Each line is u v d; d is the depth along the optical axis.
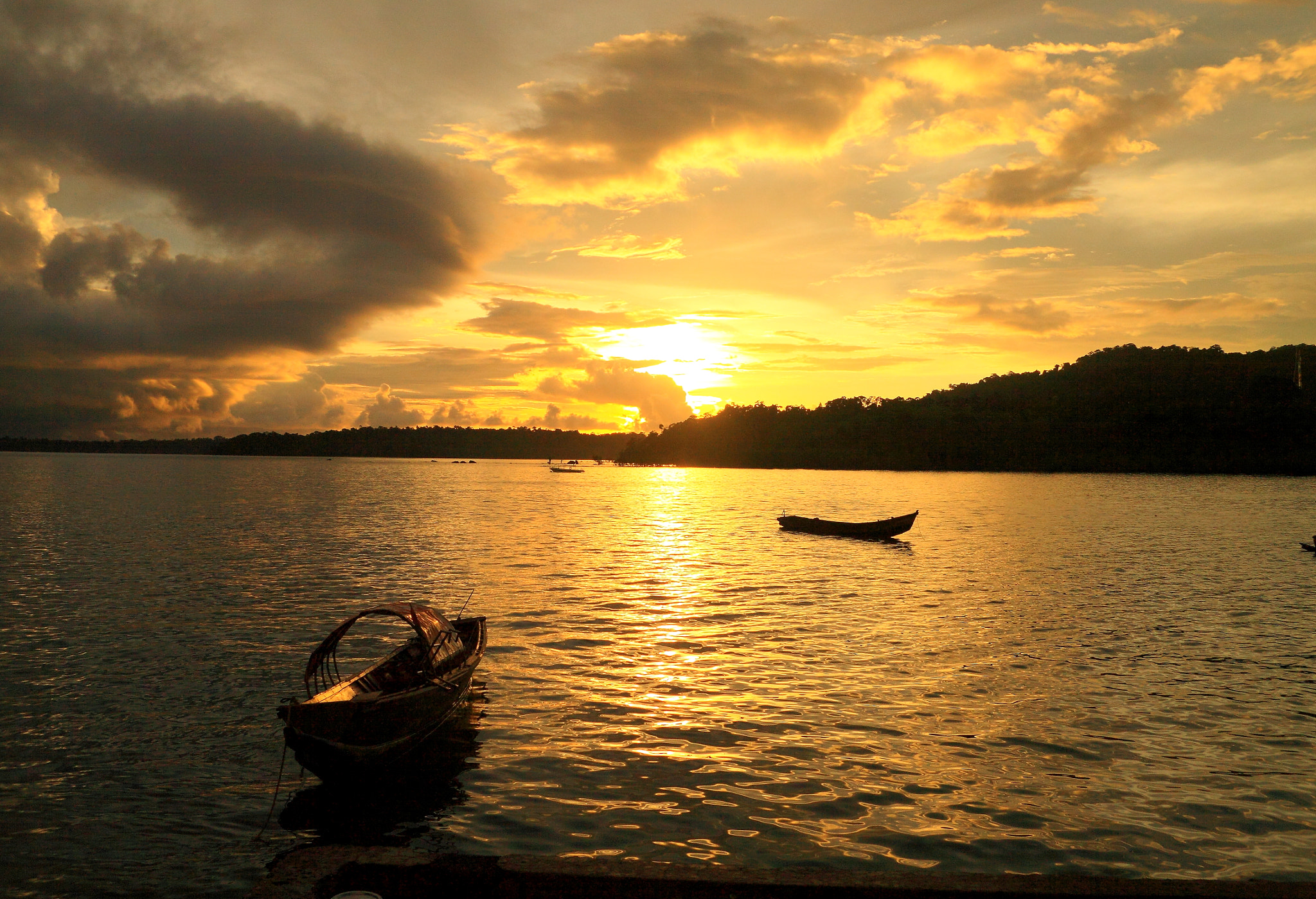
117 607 25.70
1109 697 16.67
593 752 13.71
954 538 50.06
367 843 10.66
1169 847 10.50
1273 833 10.88
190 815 11.48
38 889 9.59
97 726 14.84
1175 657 19.97
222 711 15.74
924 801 11.80
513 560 38.94
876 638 22.06
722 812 11.48
